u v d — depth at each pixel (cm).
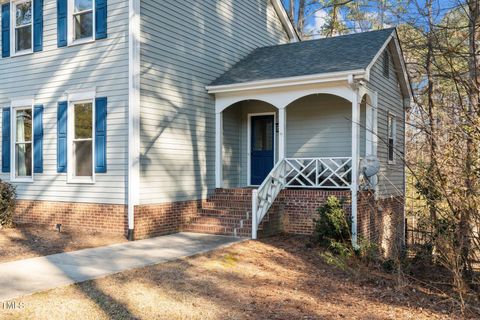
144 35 1018
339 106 1277
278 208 1116
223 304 566
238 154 1387
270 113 1362
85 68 1071
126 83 1002
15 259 768
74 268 702
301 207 1114
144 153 1011
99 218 1040
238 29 1399
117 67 1018
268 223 1064
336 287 699
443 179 690
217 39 1288
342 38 1353
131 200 979
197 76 1195
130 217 977
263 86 1134
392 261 841
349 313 571
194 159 1170
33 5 1166
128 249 867
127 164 996
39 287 589
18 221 1182
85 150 1082
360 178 1105
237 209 1123
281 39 1683
